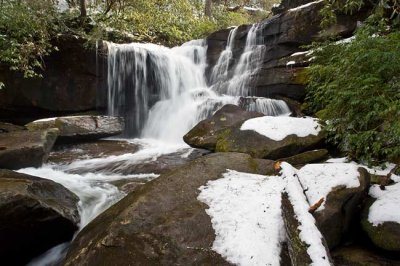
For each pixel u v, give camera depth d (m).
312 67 5.92
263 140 5.34
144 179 5.35
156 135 9.12
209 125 6.30
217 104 8.32
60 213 3.60
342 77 4.77
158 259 2.65
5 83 7.89
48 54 7.81
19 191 3.40
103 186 5.01
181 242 2.78
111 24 11.65
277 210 3.06
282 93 8.16
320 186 3.36
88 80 8.82
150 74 9.91
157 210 3.12
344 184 3.32
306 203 3.02
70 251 3.12
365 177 3.51
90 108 8.93
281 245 2.75
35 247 3.63
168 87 10.23
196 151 6.71
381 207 3.22
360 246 3.20
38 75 7.69
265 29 9.31
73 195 4.33
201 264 2.59
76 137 7.36
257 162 4.12
